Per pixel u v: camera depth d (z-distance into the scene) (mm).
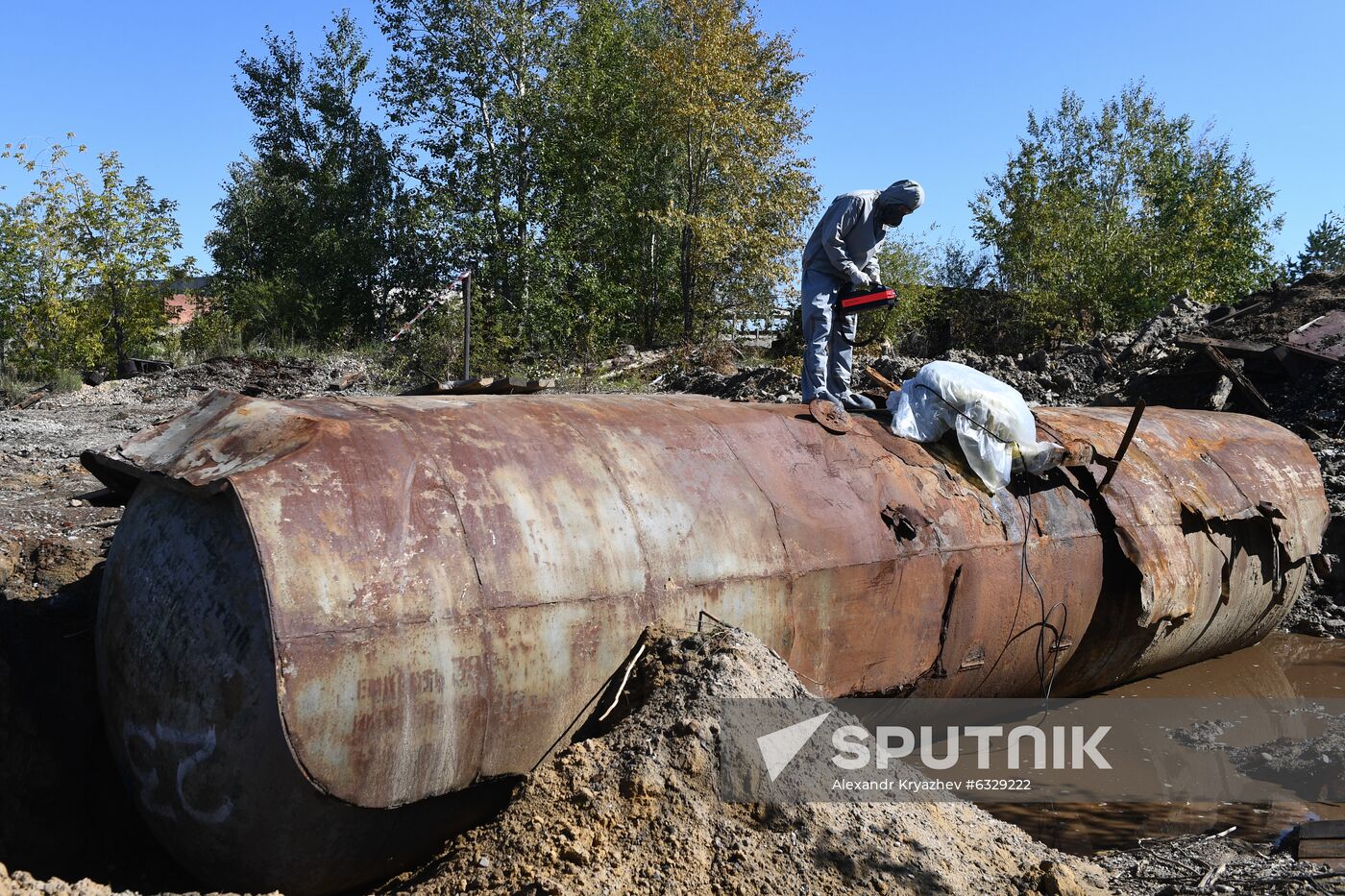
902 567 4832
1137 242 26641
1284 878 4219
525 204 25672
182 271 24516
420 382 19203
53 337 22828
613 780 3531
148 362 22484
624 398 5055
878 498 4957
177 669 3439
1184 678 7211
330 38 30688
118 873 3900
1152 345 14297
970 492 5328
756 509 4492
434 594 3506
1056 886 3596
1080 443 5664
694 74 24984
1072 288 26219
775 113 25781
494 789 3715
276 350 24141
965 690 5363
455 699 3504
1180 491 6211
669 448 4531
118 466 3869
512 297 25109
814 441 5062
